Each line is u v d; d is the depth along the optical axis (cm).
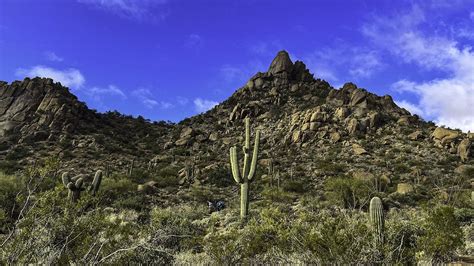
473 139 4200
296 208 2264
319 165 3884
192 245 1072
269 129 5322
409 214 1703
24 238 530
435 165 3766
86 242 606
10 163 3866
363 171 3609
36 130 5003
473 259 842
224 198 3019
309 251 761
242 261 854
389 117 5069
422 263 734
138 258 731
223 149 5056
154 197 2869
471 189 3038
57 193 581
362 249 709
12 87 5659
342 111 4997
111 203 2364
